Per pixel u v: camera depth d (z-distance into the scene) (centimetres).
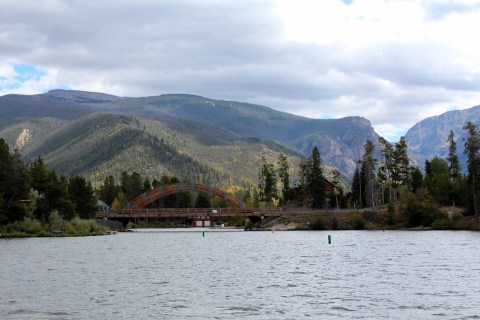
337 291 4219
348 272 5394
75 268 5869
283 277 5103
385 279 4822
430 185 17475
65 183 17062
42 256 7281
